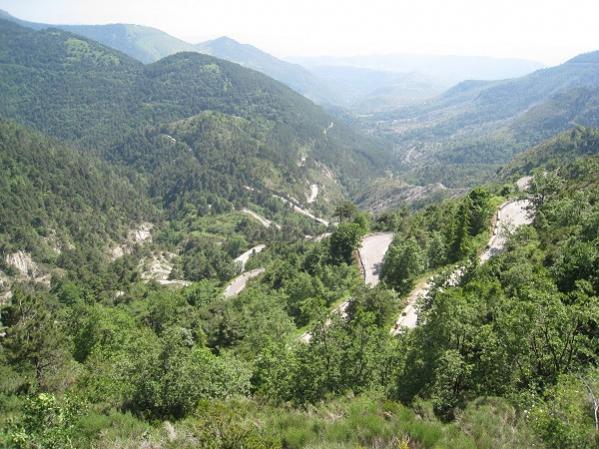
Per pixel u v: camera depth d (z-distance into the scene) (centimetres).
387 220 12150
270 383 3033
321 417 2042
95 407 2480
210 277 18825
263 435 1758
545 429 1619
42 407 1670
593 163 11106
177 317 8719
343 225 10119
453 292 4012
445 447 1622
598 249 3688
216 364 3067
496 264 4828
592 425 1597
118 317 6738
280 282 10612
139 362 2750
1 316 4284
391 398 2428
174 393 2634
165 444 1884
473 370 2377
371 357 2892
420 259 7200
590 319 2294
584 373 2061
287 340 5184
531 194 8025
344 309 6812
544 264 4378
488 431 1731
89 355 4619
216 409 2011
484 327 2550
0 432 1555
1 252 19038
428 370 2472
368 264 9075
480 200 8469
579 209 5625
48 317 4319
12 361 3806
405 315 5703
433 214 10125
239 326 7006
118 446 1903
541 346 2323
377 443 1677
